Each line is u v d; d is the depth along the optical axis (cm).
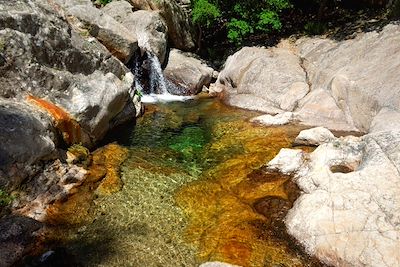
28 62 1074
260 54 1875
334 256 741
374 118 1293
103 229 834
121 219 868
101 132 1212
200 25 2206
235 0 1998
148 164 1120
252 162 1128
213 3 1991
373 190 827
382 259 702
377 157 912
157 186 1004
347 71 1521
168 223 863
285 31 2141
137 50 1792
